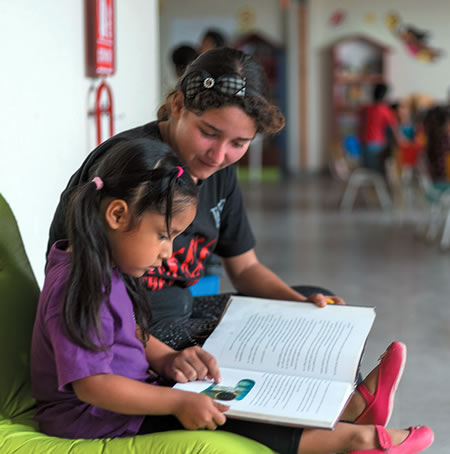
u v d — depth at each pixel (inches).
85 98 112.1
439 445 87.4
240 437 51.9
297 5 441.4
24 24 87.8
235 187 74.9
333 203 320.2
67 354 49.5
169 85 69.9
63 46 101.5
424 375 112.7
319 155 459.8
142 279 67.4
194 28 443.5
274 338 61.9
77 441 52.0
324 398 52.9
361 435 52.8
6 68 83.0
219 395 53.7
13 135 85.4
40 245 94.5
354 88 448.8
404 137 318.7
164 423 55.1
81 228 49.9
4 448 51.4
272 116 61.6
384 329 137.3
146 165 50.9
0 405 57.8
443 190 224.1
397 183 294.4
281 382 55.9
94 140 117.3
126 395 50.2
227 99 59.1
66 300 49.7
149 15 150.3
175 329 66.6
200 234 71.4
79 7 107.7
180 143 63.6
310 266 193.9
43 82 94.3
